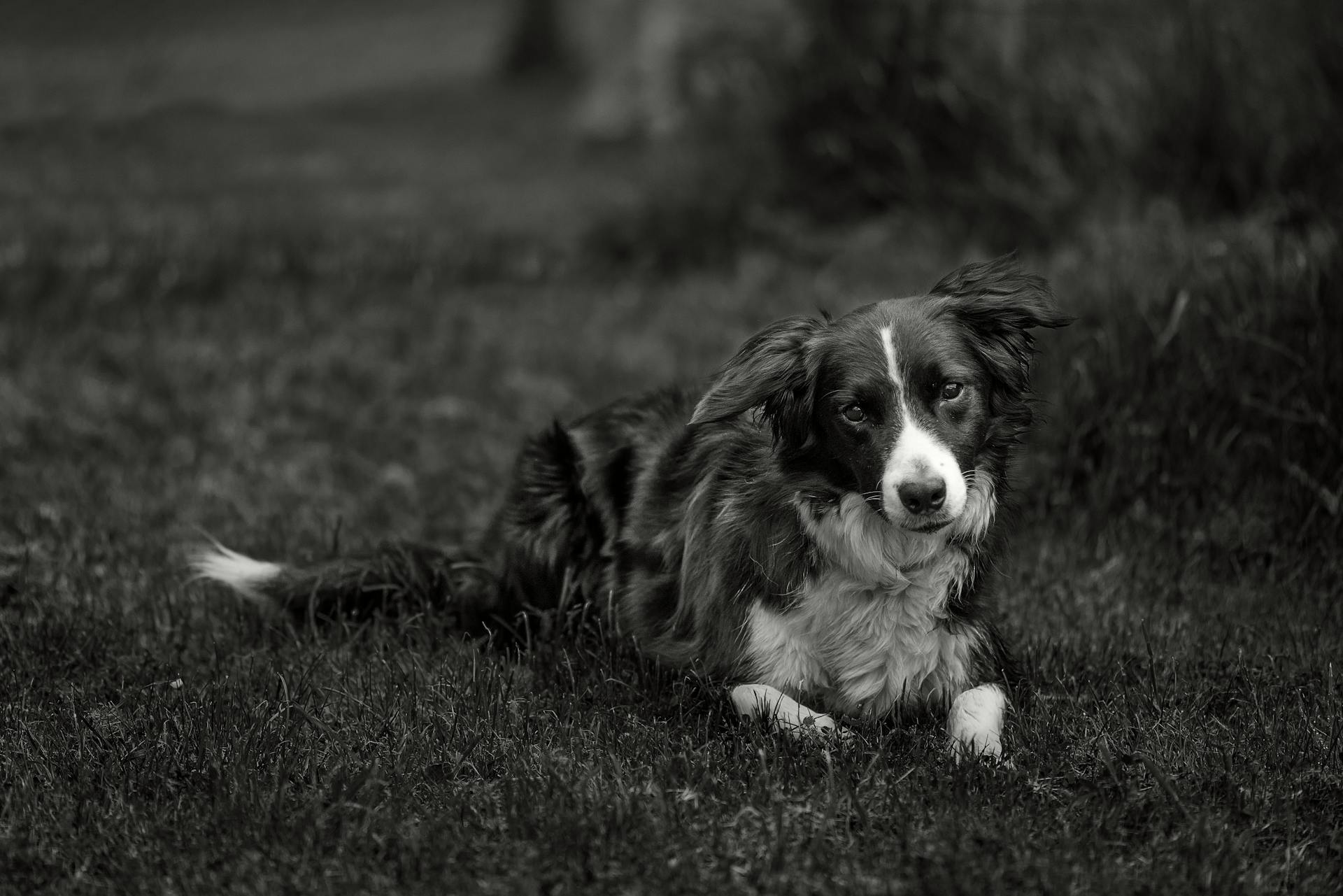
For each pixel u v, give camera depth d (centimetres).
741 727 386
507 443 719
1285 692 411
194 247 1016
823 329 400
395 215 1256
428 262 1067
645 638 444
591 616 469
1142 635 464
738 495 417
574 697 411
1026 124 979
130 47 2350
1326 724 388
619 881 310
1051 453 579
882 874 312
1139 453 564
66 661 445
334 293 979
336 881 312
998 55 1032
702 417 387
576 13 2734
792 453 403
